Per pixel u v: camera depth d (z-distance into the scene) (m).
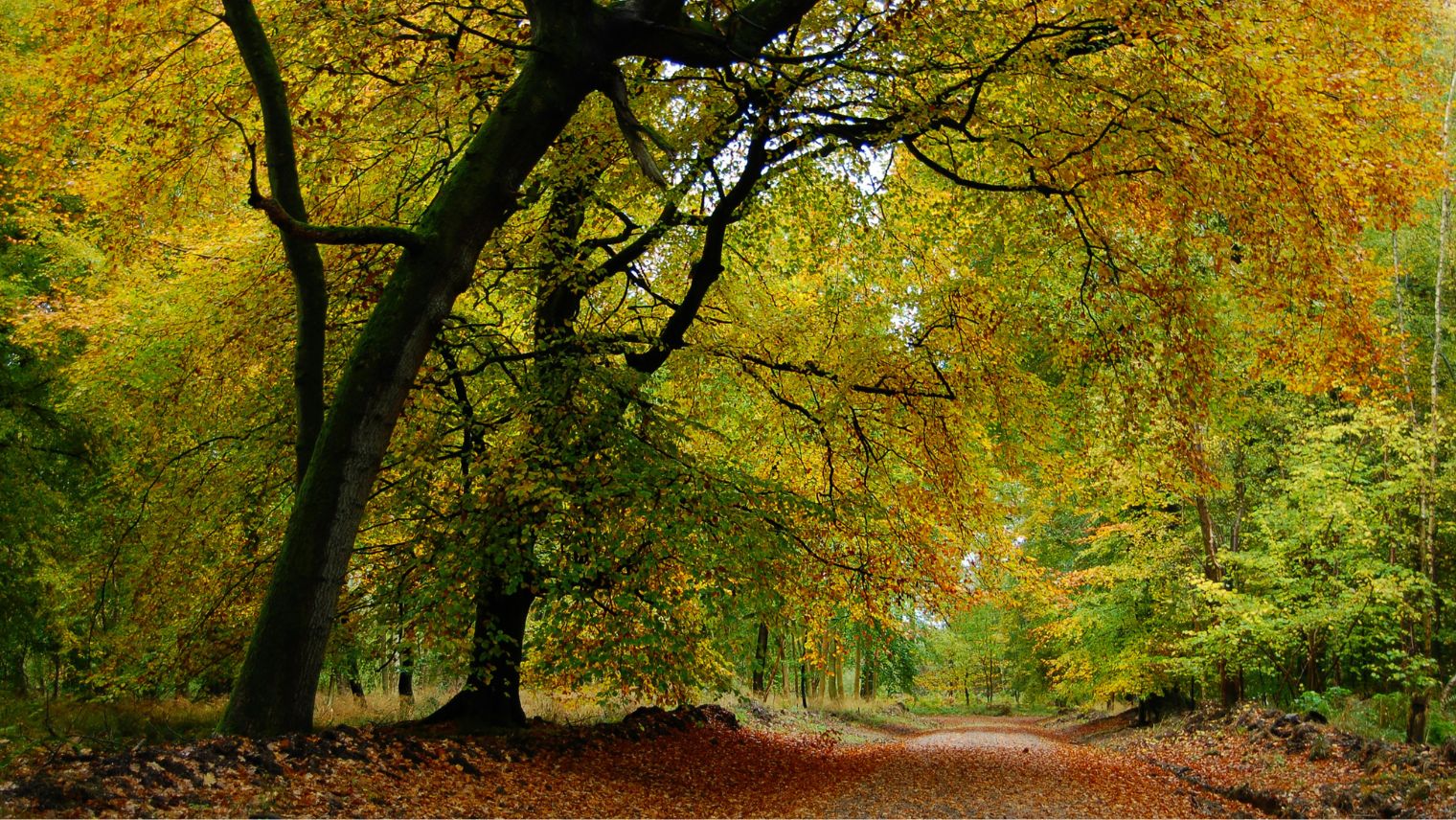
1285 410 16.41
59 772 5.62
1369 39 9.39
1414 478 13.40
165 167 10.52
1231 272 11.08
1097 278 11.74
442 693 17.58
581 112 11.05
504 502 9.55
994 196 11.98
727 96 10.84
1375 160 9.47
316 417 9.19
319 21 9.77
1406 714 14.34
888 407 12.67
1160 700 21.38
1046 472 13.87
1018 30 9.62
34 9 11.30
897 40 9.59
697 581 9.94
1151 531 18.50
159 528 11.34
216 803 5.80
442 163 11.30
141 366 11.12
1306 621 13.99
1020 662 32.41
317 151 11.11
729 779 10.85
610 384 10.32
